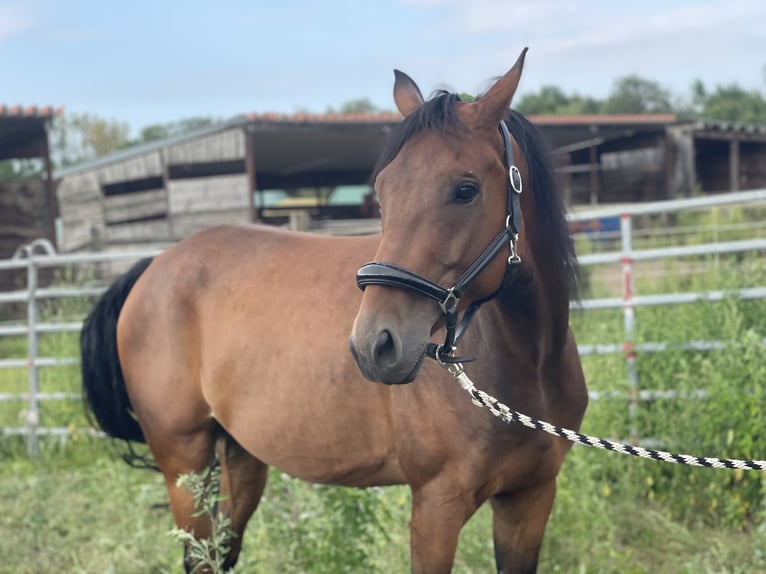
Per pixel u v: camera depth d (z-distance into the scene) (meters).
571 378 2.66
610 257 4.93
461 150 2.17
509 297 2.43
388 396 2.64
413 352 2.09
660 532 4.10
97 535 4.57
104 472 5.57
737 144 16.14
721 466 2.08
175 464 3.44
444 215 2.14
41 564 4.26
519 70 2.23
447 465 2.55
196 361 3.33
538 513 2.73
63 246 16.69
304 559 3.72
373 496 3.65
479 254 2.21
